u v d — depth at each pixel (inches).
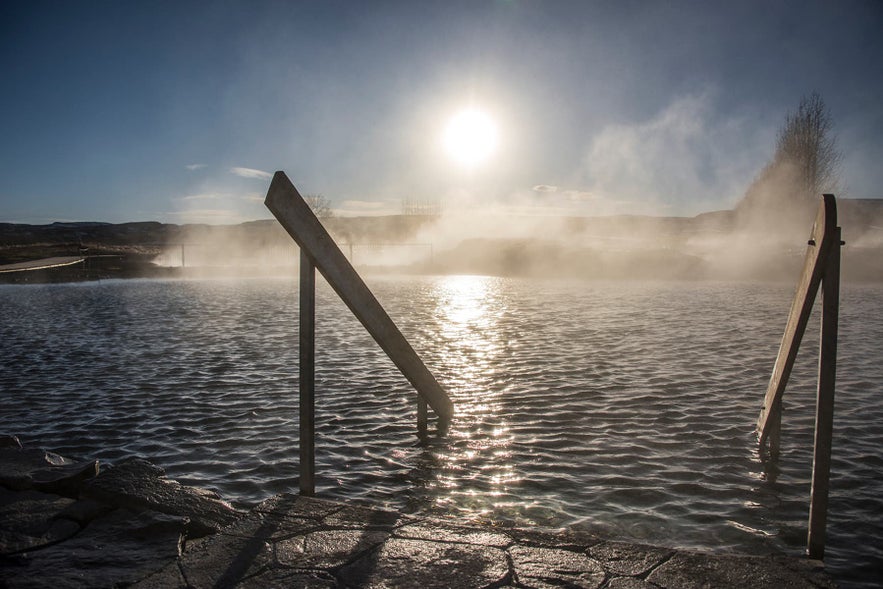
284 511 152.4
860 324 597.0
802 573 122.3
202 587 118.5
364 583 118.8
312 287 173.5
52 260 1760.6
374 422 287.3
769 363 414.0
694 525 176.4
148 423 289.1
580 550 132.1
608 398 324.2
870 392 335.0
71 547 139.2
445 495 199.6
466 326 616.7
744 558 128.4
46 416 302.8
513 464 229.0
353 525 144.6
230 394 344.5
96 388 362.0
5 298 1015.0
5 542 140.1
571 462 230.1
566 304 826.2
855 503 192.1
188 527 149.5
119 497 161.5
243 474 222.1
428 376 269.6
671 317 669.9
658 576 121.1
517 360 433.7
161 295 1061.1
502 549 132.5
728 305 793.6
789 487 204.5
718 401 317.1
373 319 230.7
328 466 228.2
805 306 166.4
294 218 171.6
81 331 609.0
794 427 273.0
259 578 121.3
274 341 536.7
